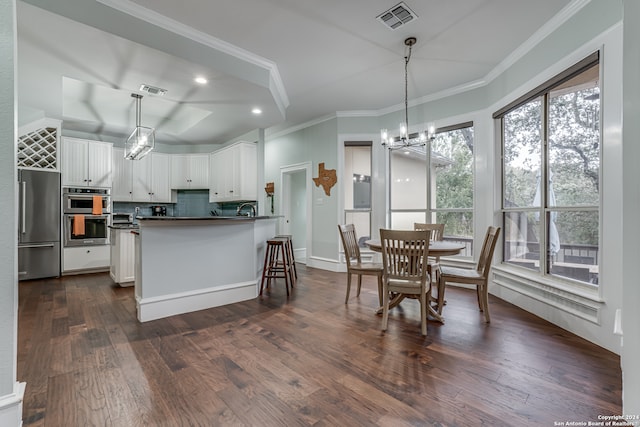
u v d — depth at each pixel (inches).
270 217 165.6
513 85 132.0
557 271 113.0
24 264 175.3
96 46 101.3
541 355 86.1
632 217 23.6
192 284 126.5
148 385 72.1
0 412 46.4
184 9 100.0
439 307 116.5
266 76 137.0
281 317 118.1
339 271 206.1
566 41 102.9
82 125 200.1
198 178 250.2
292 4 98.3
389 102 188.7
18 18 86.2
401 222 196.7
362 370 78.7
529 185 128.8
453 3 98.8
